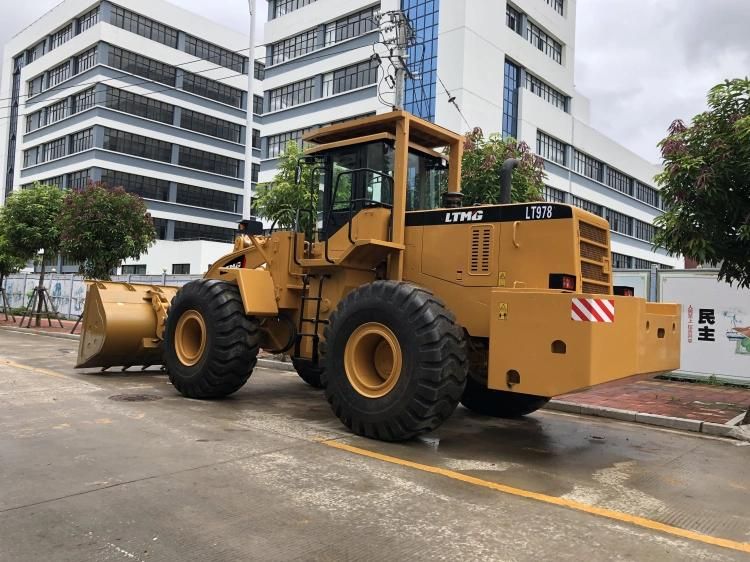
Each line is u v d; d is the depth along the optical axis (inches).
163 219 1868.8
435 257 273.0
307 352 314.7
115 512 161.8
